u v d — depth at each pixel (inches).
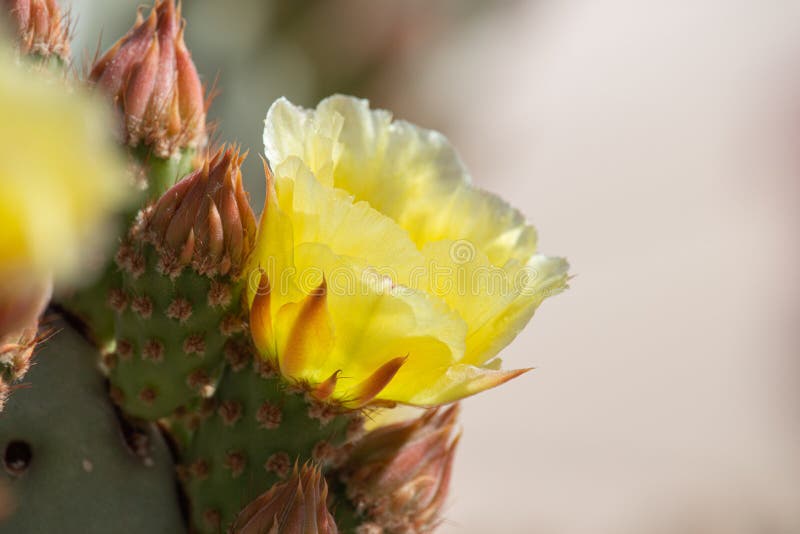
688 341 81.5
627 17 97.4
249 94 31.0
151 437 18.2
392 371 16.6
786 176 86.0
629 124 91.7
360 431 17.6
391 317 16.5
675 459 71.0
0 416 17.5
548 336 82.8
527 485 67.9
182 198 17.4
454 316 16.4
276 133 17.1
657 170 89.5
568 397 77.1
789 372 76.2
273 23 31.9
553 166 89.0
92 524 17.6
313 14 32.0
